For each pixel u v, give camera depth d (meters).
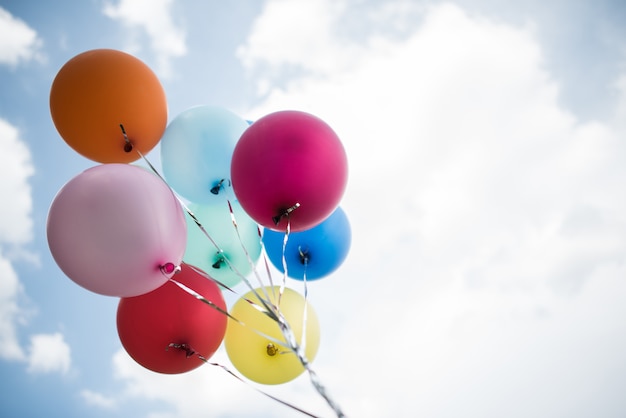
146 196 1.41
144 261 1.39
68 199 1.36
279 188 1.37
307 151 1.38
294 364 1.81
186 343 1.55
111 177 1.40
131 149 1.71
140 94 1.67
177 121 1.83
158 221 1.40
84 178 1.40
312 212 1.45
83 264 1.36
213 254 1.90
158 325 1.54
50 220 1.37
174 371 1.64
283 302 1.85
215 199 1.85
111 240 1.33
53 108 1.67
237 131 1.83
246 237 1.94
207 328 1.59
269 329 1.77
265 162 1.37
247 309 1.83
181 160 1.78
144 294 1.59
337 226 1.88
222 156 1.77
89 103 1.61
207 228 1.89
